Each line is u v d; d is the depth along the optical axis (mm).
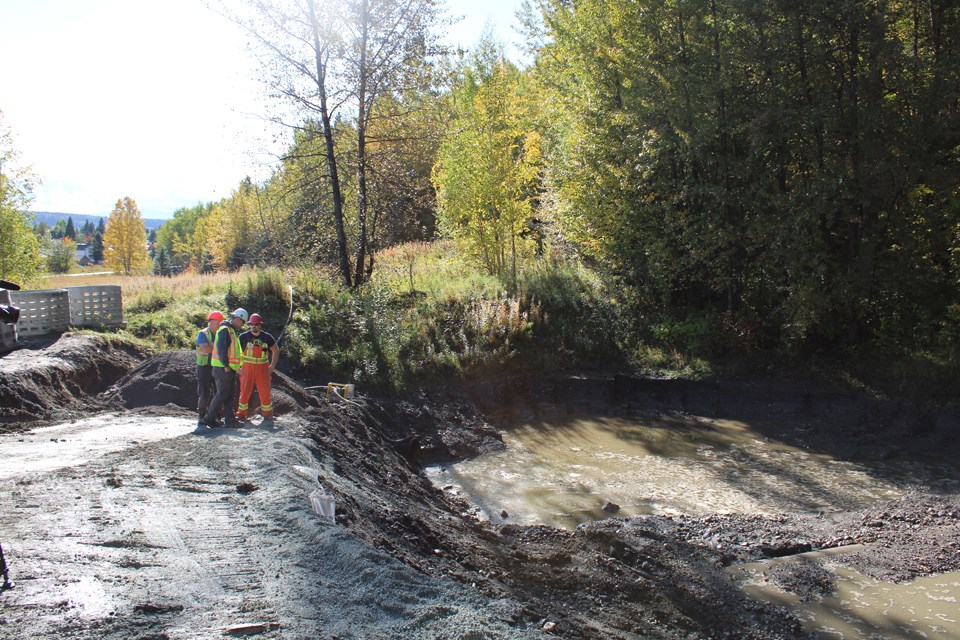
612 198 20922
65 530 6031
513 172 25094
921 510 10852
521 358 19812
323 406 13688
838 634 7160
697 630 7121
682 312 20906
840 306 17859
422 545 7848
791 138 18047
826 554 9258
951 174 16328
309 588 5352
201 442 9578
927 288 17453
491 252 25672
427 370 18844
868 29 16828
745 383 17891
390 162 22016
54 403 12617
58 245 78188
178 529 6316
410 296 22250
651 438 16047
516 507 11656
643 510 11461
